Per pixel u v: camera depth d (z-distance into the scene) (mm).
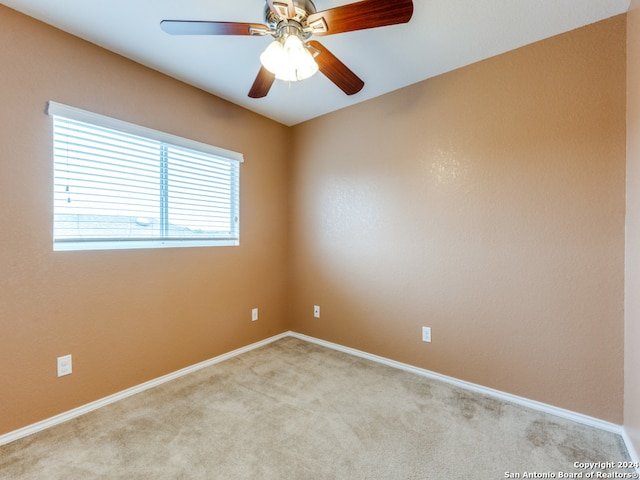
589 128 1786
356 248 2840
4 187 1629
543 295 1938
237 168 2852
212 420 1846
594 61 1768
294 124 3320
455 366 2289
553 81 1888
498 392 2104
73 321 1879
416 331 2480
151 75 2209
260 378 2385
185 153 2469
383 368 2570
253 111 2965
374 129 2701
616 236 1720
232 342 2830
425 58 2123
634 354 1556
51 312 1796
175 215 2416
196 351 2539
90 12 1674
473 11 1675
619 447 1614
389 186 2613
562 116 1864
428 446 1627
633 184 1586
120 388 2088
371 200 2729
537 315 1960
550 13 1694
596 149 1768
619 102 1706
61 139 1841
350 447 1620
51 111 1746
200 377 2396
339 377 2404
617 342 1723
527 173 1979
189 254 2477
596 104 1767
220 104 2670
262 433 1729
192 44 1946
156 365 2281
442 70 2271
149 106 2199
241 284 2900
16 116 1656
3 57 1614
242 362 2688
